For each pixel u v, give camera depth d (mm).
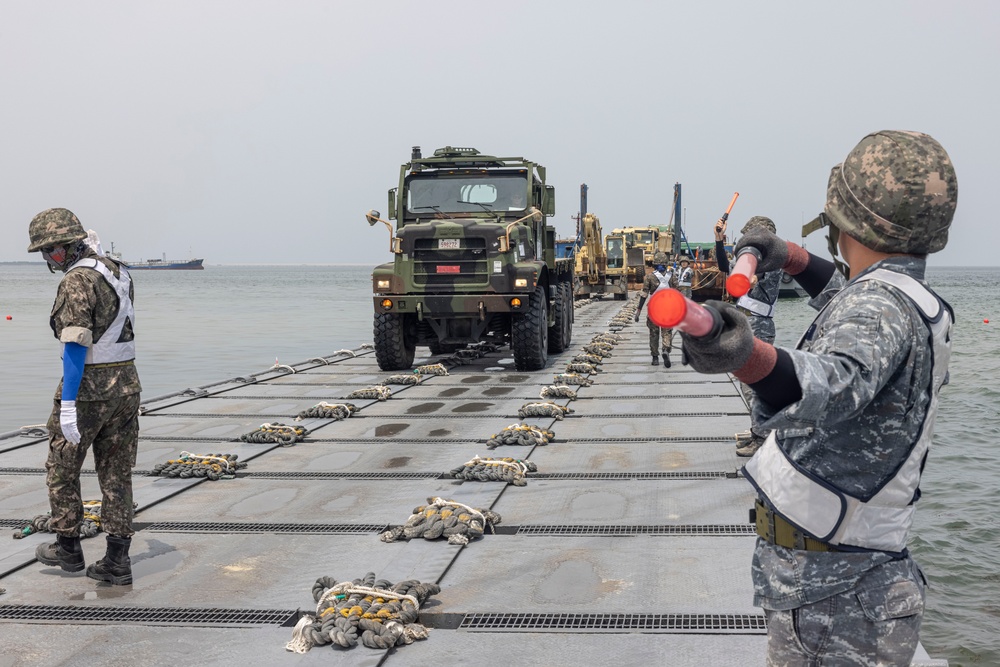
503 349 17078
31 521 5562
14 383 17766
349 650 3727
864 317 1791
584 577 4512
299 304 58406
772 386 1639
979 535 7875
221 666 3629
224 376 18219
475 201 13742
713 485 6242
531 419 9086
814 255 2596
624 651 3668
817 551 1914
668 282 14367
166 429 8867
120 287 4500
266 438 8062
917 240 1866
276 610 4203
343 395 11062
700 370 1653
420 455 7480
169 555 5039
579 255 37875
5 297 75500
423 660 3654
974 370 19531
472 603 4207
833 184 1992
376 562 4824
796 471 1918
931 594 6641
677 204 44875
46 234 4352
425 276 12781
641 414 9273
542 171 14250
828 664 1928
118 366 4504
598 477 6574
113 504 4559
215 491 6426
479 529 5184
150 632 3984
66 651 3801
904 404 1834
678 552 4844
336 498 6160
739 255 2555
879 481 1875
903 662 1896
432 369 13000
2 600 4383
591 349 15352
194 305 56938
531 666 3564
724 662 3533
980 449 11359
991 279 197375
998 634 5949
